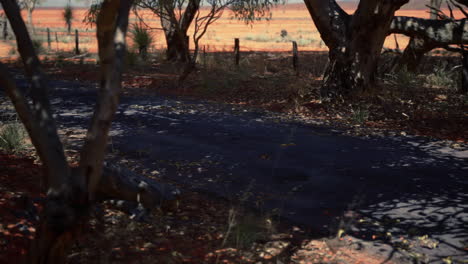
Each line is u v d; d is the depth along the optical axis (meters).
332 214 5.05
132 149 7.65
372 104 11.53
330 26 11.98
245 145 8.02
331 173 6.52
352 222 4.80
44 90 2.98
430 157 7.39
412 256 4.00
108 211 4.75
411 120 10.30
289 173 6.50
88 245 3.94
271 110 11.55
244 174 6.44
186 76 14.88
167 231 4.39
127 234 4.20
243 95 13.40
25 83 14.20
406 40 34.47
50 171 2.88
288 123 9.98
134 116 10.41
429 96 12.86
